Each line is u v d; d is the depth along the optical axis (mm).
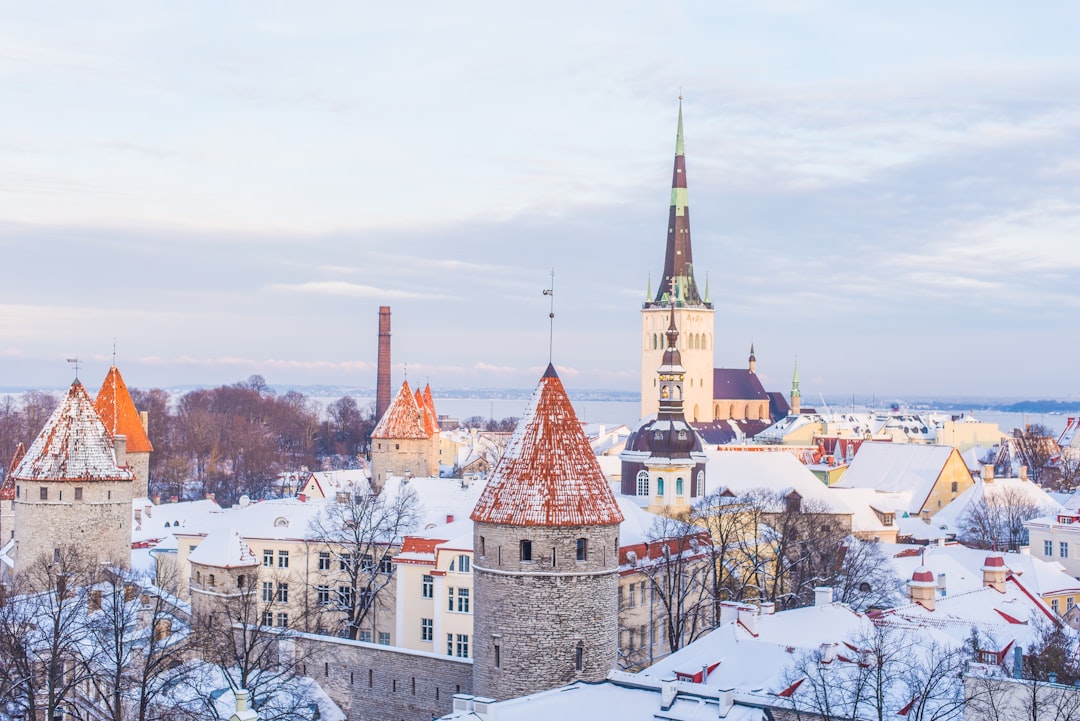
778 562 138125
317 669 106875
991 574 113375
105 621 103375
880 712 68812
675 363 168625
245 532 146125
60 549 124062
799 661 79625
